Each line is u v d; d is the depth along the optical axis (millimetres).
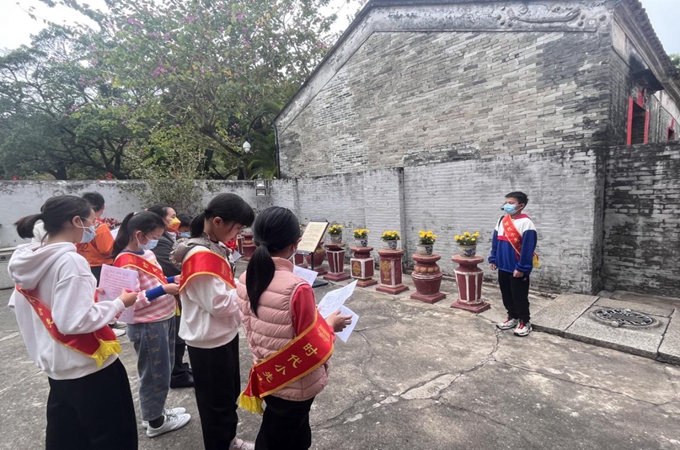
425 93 7602
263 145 13281
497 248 4254
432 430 2525
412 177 7105
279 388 1556
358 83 8953
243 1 12008
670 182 4645
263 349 1580
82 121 13484
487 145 6723
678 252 4684
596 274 5090
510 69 6297
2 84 13281
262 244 1621
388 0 7852
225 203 2006
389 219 7457
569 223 5090
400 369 3412
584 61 5453
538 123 6023
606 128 5309
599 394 2879
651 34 6031
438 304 5266
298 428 1675
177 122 12305
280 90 13234
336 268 7027
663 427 2473
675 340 3564
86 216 1763
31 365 3859
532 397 2871
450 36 7066
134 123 11516
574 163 4977
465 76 6926
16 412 2973
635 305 4531
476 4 6574
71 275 1605
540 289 5453
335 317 1768
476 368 3367
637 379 3078
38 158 14516
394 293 5910
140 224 2598
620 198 5031
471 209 6254
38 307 1646
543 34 5848
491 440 2402
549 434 2439
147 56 10898
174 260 2084
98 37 12227
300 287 1536
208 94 11812
